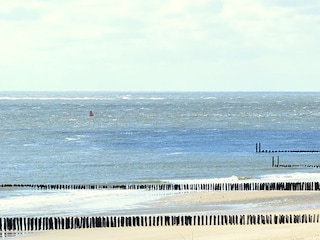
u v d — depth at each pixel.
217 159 193.38
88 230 89.19
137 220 91.00
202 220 90.56
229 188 129.25
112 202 114.19
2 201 116.25
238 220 93.56
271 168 172.12
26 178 156.25
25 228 90.00
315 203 111.25
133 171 167.38
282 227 88.19
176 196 119.81
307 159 196.12
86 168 173.88
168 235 85.00
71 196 121.81
